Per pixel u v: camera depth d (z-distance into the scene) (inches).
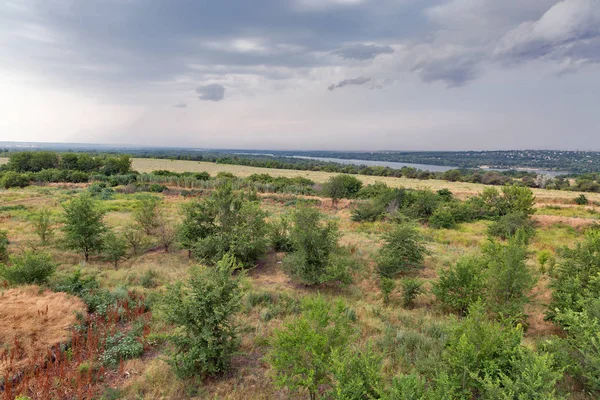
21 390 230.1
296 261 489.1
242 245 541.6
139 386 247.0
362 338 327.0
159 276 499.8
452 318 293.7
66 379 247.9
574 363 251.1
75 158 2839.6
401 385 190.2
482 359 239.1
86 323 340.5
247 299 404.2
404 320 374.9
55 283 432.1
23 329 296.5
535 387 196.2
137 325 334.6
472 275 398.9
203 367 254.5
